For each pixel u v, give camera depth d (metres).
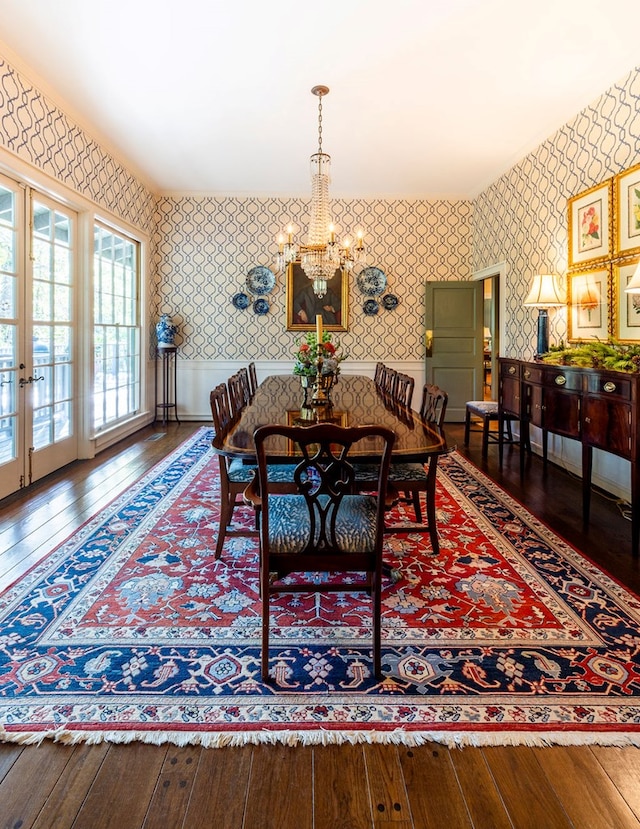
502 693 1.50
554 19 2.78
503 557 2.45
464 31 2.88
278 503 1.87
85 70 3.29
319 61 3.19
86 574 2.25
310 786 1.19
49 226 3.79
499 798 1.17
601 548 2.55
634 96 3.21
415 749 1.30
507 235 5.27
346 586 1.61
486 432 4.64
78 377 4.30
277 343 6.40
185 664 1.64
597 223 3.61
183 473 3.95
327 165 4.51
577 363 3.28
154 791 1.17
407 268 6.38
